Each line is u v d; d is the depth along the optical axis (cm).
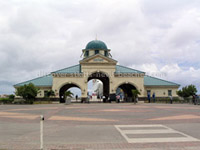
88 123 1478
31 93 4662
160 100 5047
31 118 1794
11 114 2152
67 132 1166
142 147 862
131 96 5975
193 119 1650
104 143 929
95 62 5216
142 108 2875
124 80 5247
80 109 2778
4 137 1059
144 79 5734
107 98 6025
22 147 878
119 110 2552
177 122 1495
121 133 1127
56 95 5141
